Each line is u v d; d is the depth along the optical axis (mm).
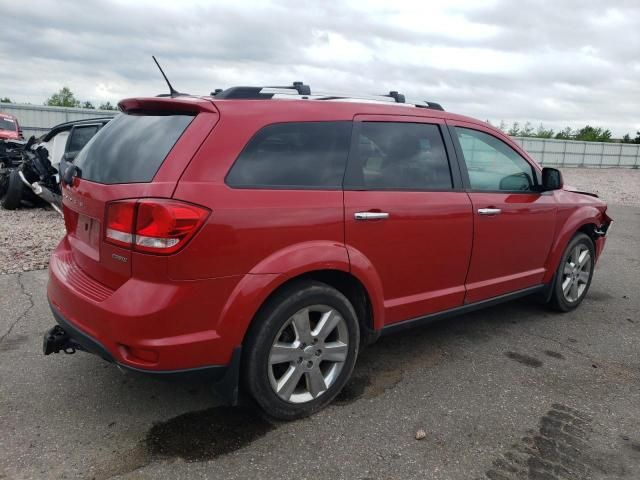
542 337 4387
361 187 3160
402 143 3451
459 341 4258
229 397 2779
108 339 2553
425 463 2660
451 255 3664
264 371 2820
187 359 2564
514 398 3344
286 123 2918
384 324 3402
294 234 2816
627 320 4879
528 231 4266
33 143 10367
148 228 2451
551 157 38094
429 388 3445
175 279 2482
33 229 8352
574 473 2613
